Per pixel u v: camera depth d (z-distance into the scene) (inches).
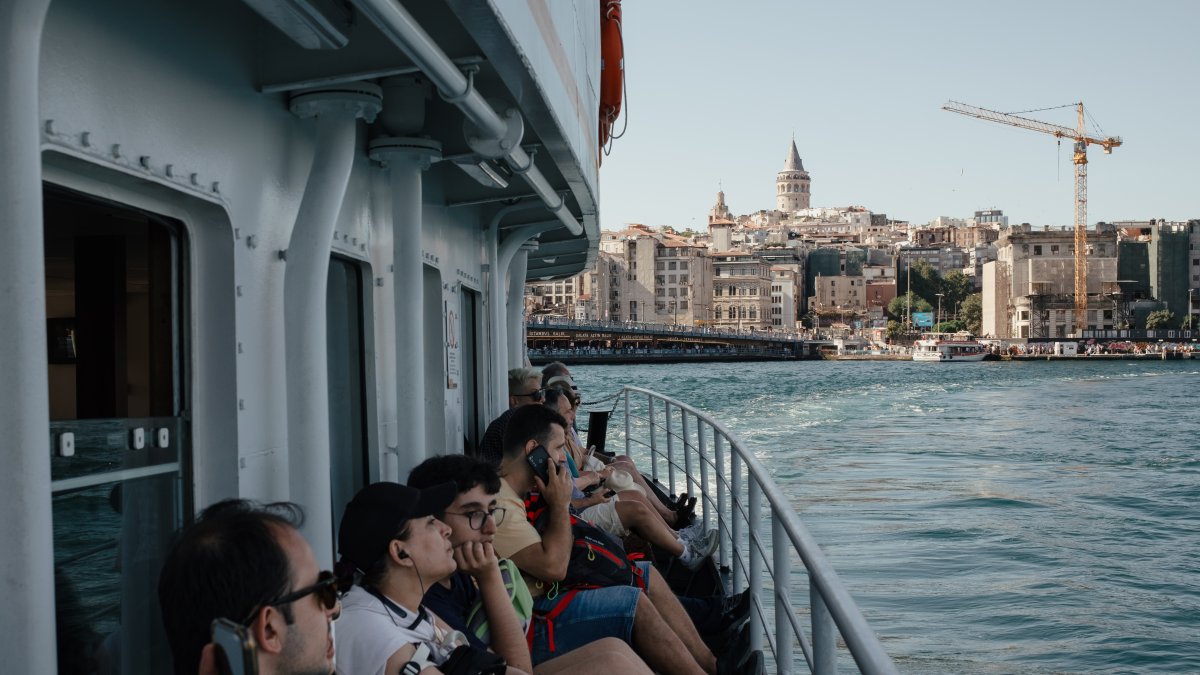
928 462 1225.4
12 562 66.5
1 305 66.1
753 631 171.9
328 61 129.0
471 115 139.3
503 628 119.7
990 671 483.2
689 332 6289.4
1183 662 519.5
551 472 149.0
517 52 122.2
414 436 171.5
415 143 169.6
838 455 1231.5
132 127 101.5
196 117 115.1
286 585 57.7
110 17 97.5
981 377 3937.0
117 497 106.1
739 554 220.8
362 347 183.0
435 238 246.7
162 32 107.6
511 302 449.7
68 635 96.5
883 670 70.4
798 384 3051.2
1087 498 1019.9
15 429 66.4
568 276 645.9
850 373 4276.6
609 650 136.1
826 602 89.4
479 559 118.7
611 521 222.8
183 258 121.2
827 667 99.0
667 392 2420.0
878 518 839.7
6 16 65.8
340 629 95.3
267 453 132.8
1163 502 1002.7
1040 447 1454.2
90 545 101.0
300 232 132.3
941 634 537.0
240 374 124.9
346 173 136.6
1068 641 538.3
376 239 187.3
